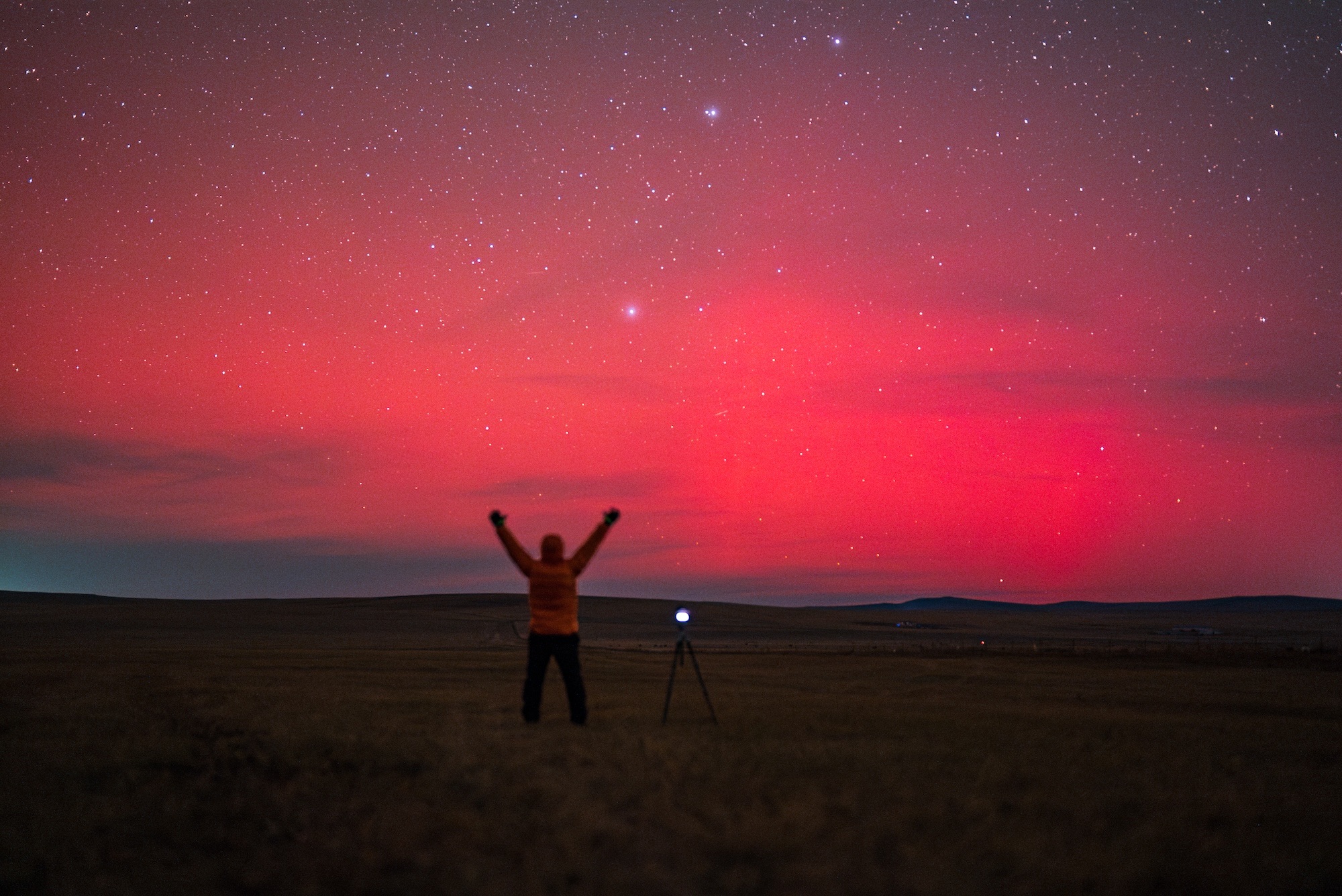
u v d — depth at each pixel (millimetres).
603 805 6477
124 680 17438
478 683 17219
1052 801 6941
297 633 82312
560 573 11117
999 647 47562
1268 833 6340
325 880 5027
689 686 17062
